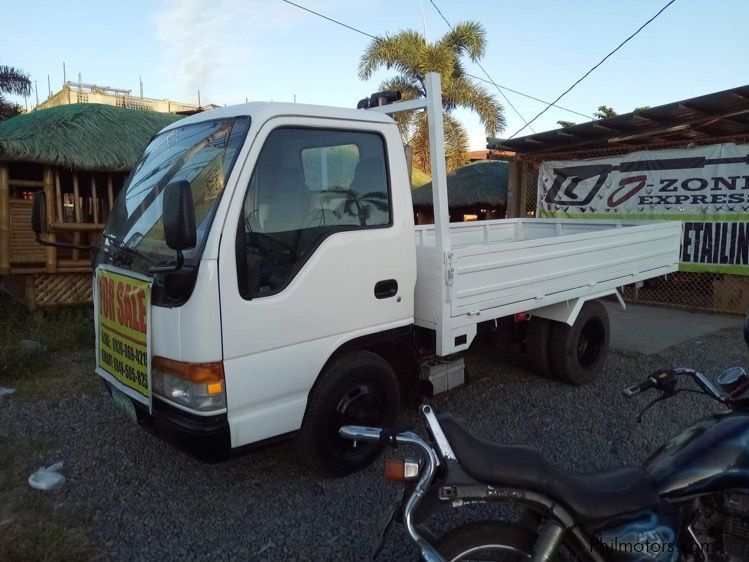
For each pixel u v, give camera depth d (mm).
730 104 8641
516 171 12461
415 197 13688
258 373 3482
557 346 5875
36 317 7863
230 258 3322
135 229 3871
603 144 11016
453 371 4777
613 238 5988
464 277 4367
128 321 3691
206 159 3646
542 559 2250
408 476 2242
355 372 3975
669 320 9430
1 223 7828
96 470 4246
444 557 2307
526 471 2293
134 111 9609
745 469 2396
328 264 3758
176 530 3520
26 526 3477
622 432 4973
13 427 5000
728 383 2838
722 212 9727
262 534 3482
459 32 17203
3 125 8781
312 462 3910
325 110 3844
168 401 3445
